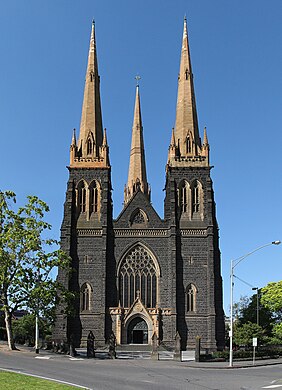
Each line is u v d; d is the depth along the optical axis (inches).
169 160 4069.9
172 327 3690.9
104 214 3922.2
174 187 3978.8
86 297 3794.3
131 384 1535.4
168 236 3907.5
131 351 3550.7
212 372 2098.9
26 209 2957.7
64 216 3929.6
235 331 3784.5
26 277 2837.1
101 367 2140.7
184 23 4488.2
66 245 3848.4
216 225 3944.4
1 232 2906.0
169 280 3821.4
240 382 1683.1
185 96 4249.5
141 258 3897.6
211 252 3811.5
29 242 2851.9
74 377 1658.5
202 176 4020.7
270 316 4862.2
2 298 2856.8
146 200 3991.1
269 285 4692.4
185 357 2837.1
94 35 4498.0
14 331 4303.6
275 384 1628.9
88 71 4372.5
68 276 3742.6
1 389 1275.8
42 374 1704.0
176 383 1609.3
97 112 4256.9
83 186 4042.8
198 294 3777.1
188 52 4397.1
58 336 3636.8
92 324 3727.9
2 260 2778.1
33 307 2856.8
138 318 3754.9
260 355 3171.8
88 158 4084.6
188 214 3946.9
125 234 3927.2
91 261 3850.9
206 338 3700.8
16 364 2053.4
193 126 4163.4
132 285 3848.4
